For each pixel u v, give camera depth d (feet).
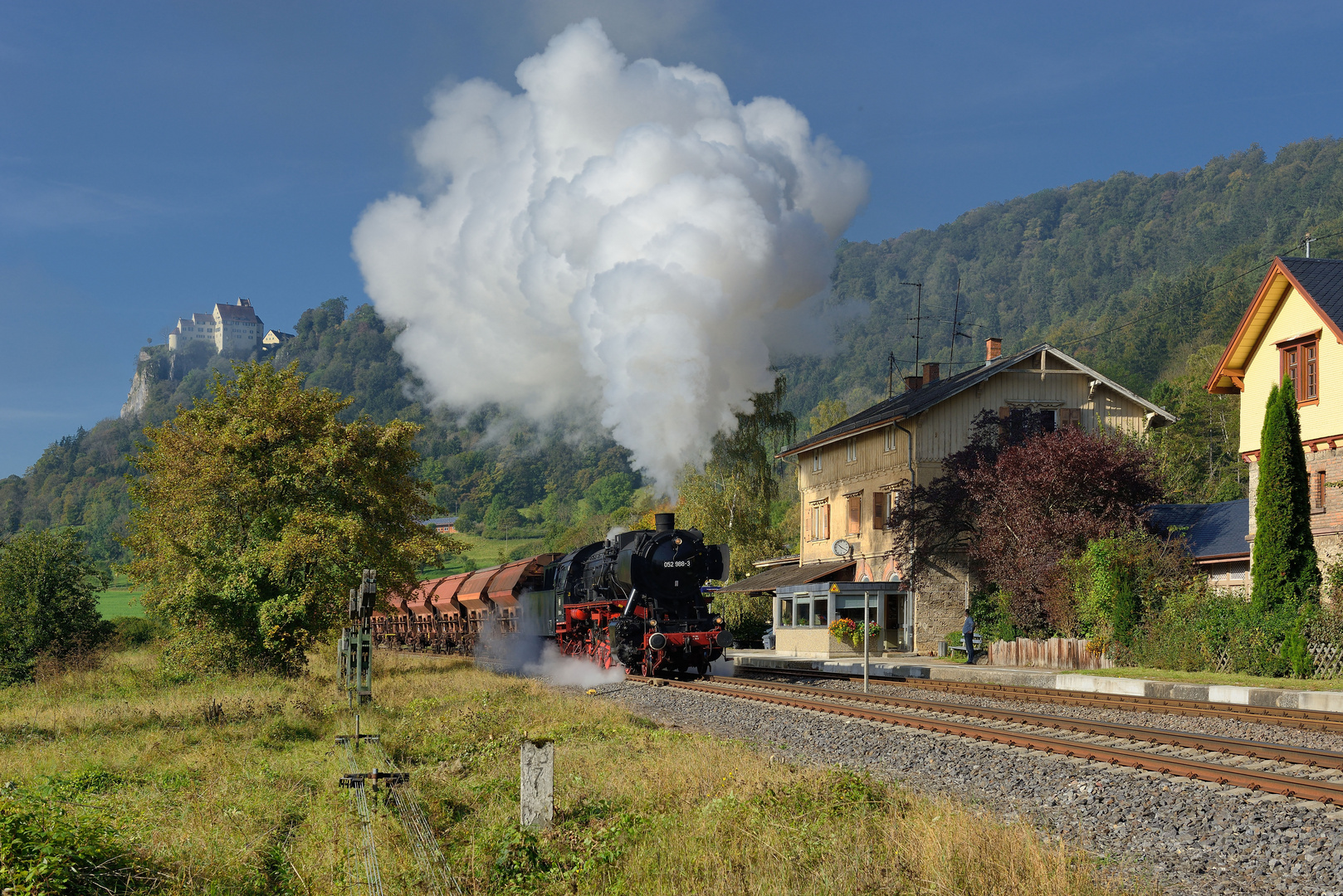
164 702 59.62
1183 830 27.17
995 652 91.04
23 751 44.29
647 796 30.66
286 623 81.10
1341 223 522.06
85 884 21.24
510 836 24.88
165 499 87.25
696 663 81.30
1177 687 61.77
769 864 23.00
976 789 33.78
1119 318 599.57
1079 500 90.53
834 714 52.85
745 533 152.35
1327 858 24.22
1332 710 52.90
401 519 90.84
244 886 22.99
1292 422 71.77
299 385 89.71
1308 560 70.64
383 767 35.81
